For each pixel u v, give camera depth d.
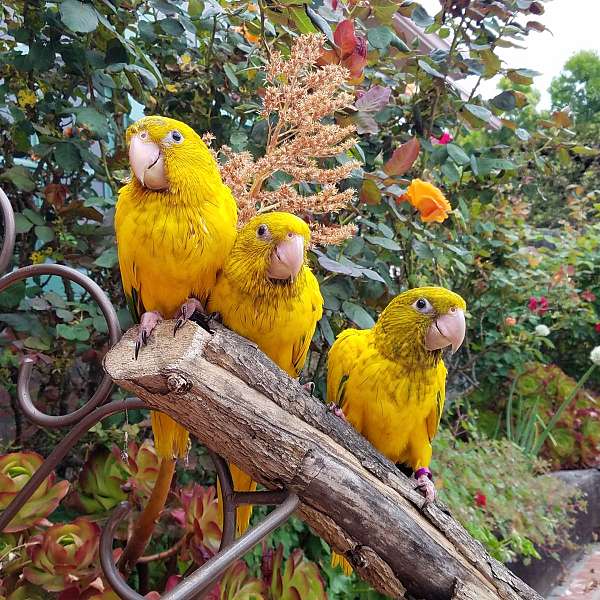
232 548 0.76
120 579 0.88
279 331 1.19
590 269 4.91
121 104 1.98
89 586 1.19
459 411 3.98
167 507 1.58
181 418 0.93
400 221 2.04
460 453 3.12
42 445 2.02
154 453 1.53
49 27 1.70
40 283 1.92
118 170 1.92
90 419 1.01
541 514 3.14
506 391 4.53
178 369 0.88
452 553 1.08
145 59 1.58
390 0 1.82
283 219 1.13
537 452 3.95
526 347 4.16
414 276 2.35
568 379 4.77
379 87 1.61
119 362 0.96
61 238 1.78
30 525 1.23
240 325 1.17
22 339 1.79
